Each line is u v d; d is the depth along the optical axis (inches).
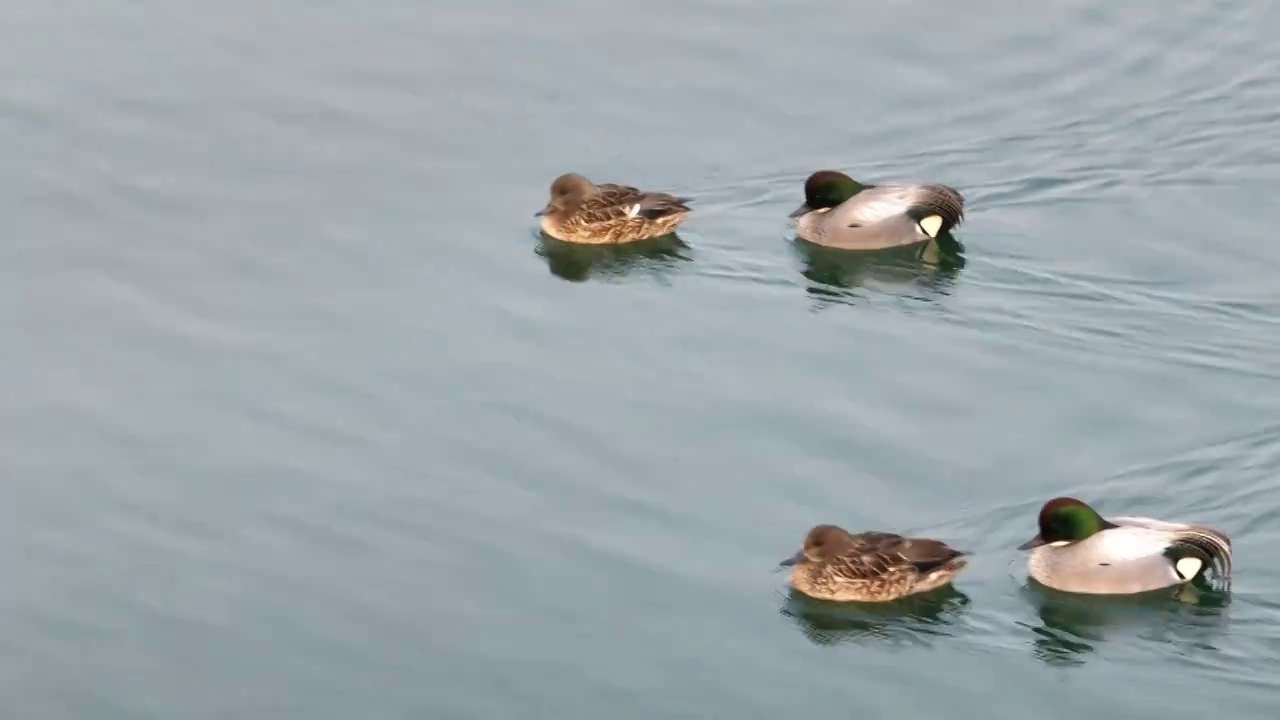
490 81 1364.4
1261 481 995.9
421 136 1310.3
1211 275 1189.7
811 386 1085.1
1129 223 1241.4
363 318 1147.9
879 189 1220.5
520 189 1263.5
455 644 895.1
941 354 1118.4
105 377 1095.6
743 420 1051.9
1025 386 1085.8
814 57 1391.5
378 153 1295.5
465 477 1009.5
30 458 1031.0
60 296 1167.0
